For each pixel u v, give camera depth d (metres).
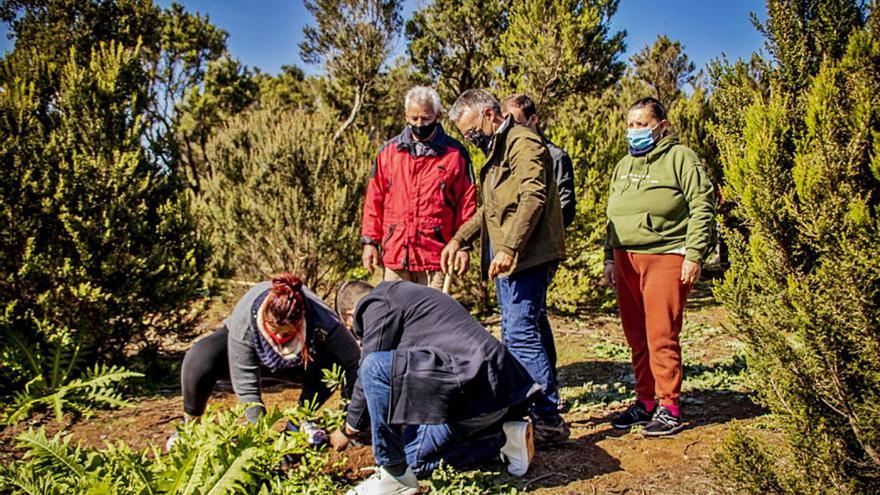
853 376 2.39
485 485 3.19
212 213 8.03
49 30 5.72
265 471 2.93
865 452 2.42
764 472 2.49
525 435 3.21
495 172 3.60
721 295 2.82
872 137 2.27
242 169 7.99
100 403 4.66
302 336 3.22
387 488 2.98
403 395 2.90
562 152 4.50
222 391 5.11
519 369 3.16
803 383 2.49
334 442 3.30
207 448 2.76
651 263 3.66
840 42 3.13
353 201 7.72
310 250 7.52
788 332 2.68
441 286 4.67
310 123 7.92
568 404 4.52
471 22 13.95
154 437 4.11
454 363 2.99
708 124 4.79
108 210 4.98
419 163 4.47
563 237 3.67
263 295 3.25
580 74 9.79
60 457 2.86
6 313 4.66
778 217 2.46
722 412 4.12
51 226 4.90
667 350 3.69
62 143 4.96
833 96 2.35
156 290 5.18
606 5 10.41
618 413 4.27
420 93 4.38
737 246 2.89
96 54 5.30
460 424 3.21
